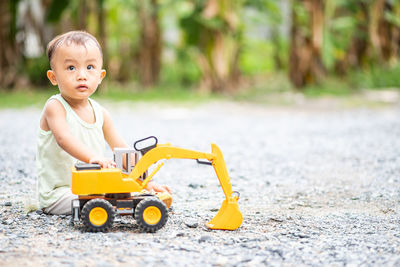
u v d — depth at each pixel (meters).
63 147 3.09
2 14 14.98
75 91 3.14
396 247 2.62
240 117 10.56
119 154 2.97
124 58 19.66
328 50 16.50
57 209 3.23
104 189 2.84
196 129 8.48
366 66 18.97
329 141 7.16
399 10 18.31
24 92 14.81
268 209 3.55
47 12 14.54
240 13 16.50
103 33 14.80
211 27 15.42
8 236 2.73
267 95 15.48
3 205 3.50
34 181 4.40
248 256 2.44
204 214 3.32
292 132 8.17
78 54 3.11
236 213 2.97
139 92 15.73
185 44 16.91
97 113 3.37
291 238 2.79
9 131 7.83
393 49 18.61
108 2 16.20
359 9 18.25
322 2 16.00
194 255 2.45
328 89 16.27
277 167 5.28
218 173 3.01
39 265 2.28
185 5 17.84
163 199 3.16
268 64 24.70
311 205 3.70
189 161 5.67
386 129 8.30
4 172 4.79
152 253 2.47
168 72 20.03
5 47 15.19
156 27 17.22
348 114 10.98
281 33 20.91
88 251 2.48
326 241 2.72
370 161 5.57
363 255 2.47
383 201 3.81
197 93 15.86
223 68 15.94
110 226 2.83
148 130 8.20
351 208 3.60
